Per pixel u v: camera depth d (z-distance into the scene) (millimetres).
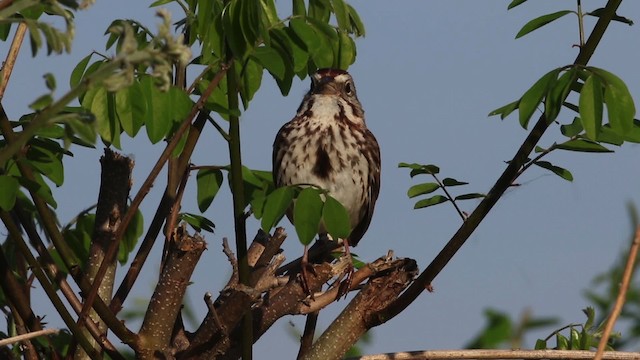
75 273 9195
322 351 10359
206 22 9500
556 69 8992
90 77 5652
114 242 8609
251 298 9445
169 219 10492
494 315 8727
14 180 8516
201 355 9977
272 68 9617
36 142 9906
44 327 10094
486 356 9734
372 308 10391
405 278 10586
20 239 8719
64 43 5738
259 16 9156
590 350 10180
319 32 10016
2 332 10648
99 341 9422
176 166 10641
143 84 8945
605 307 9867
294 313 11125
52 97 5645
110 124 8953
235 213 9555
